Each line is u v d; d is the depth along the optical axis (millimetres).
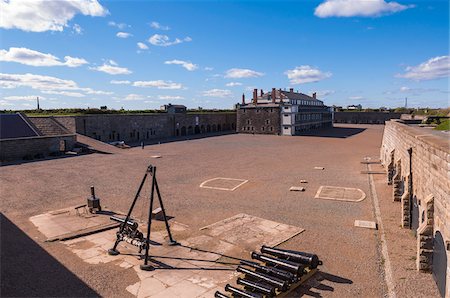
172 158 41062
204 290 11000
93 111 74188
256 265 12000
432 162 12219
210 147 53562
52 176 29219
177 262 13070
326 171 32375
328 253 13844
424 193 13602
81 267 12492
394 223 17391
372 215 18812
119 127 59594
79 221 17547
